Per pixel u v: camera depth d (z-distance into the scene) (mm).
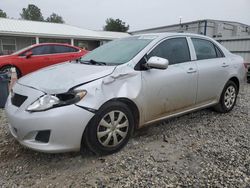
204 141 3527
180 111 3816
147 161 2938
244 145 3416
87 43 24016
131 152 3145
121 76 3031
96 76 2883
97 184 2498
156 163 2896
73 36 21594
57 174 2678
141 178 2602
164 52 3605
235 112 4938
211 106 4516
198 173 2701
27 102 2684
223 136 3723
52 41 21656
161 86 3406
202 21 21531
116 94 2947
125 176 2635
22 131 2645
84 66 3324
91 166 2822
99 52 3949
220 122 4320
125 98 3037
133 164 2867
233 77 4711
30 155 3066
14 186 2475
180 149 3260
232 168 2801
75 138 2666
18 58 8273
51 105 2576
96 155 3025
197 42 4168
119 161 2924
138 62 3256
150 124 3475
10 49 19625
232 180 2574
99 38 23250
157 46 3539
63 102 2604
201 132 3854
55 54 9055
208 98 4258
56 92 2629
